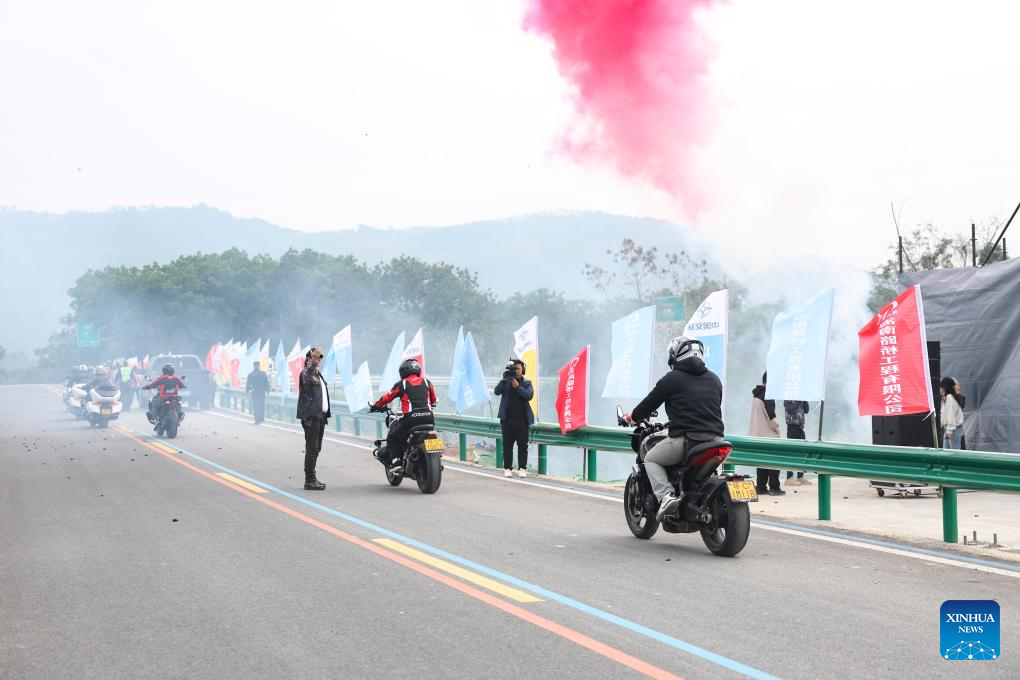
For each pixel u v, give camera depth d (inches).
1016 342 664.4
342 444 888.9
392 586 296.5
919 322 439.8
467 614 261.0
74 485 573.6
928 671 208.2
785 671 208.5
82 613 268.1
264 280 3954.2
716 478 341.7
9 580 312.8
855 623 248.4
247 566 330.0
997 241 715.4
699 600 274.8
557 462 1304.1
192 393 1501.0
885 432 578.6
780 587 291.9
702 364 360.8
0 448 855.7
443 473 657.6
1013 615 256.8
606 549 359.6
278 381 1738.4
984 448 667.4
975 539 373.7
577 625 248.4
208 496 521.0
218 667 216.7
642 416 368.8
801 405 606.9
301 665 217.0
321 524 422.3
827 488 436.5
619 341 605.9
